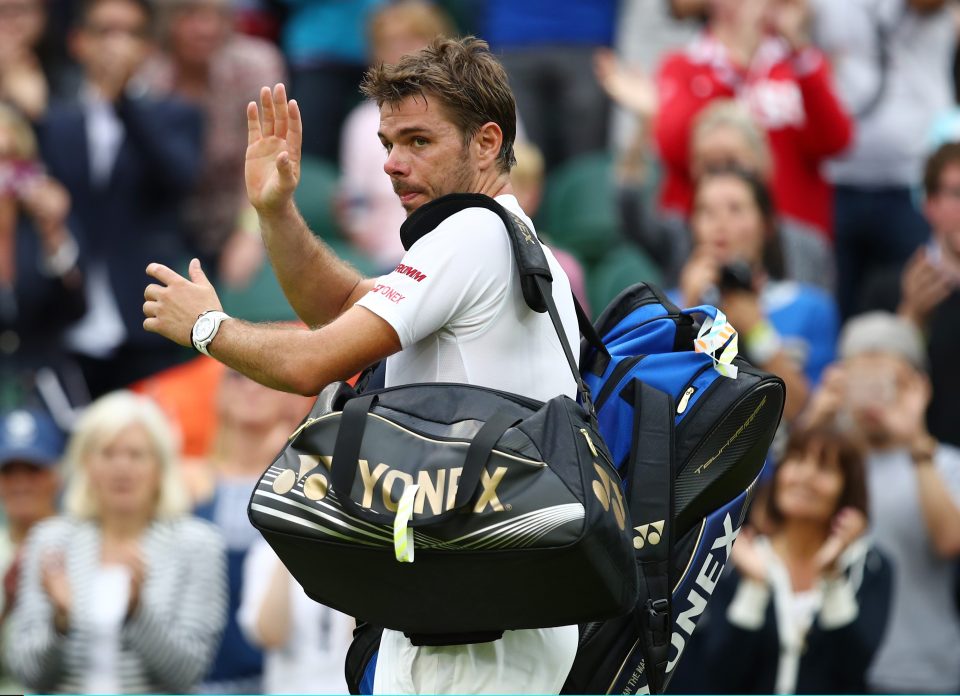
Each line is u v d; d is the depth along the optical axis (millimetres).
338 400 10812
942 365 23703
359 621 12102
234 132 28016
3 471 22109
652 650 11438
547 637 11281
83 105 27125
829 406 19344
